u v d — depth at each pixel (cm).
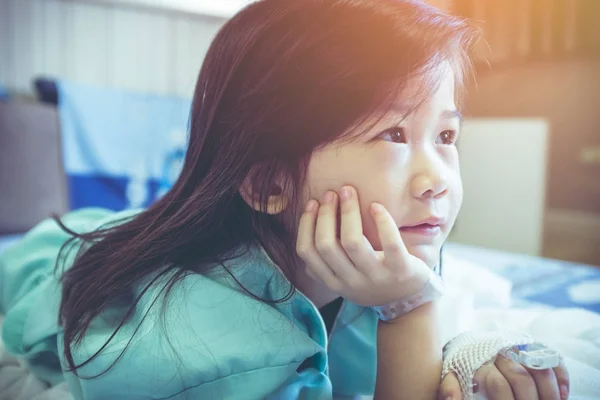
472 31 53
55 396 63
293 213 52
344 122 47
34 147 185
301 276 59
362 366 63
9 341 72
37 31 220
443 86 50
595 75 248
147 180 234
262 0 57
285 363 48
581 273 122
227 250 57
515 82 253
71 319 57
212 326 49
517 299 102
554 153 264
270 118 50
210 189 54
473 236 212
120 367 48
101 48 235
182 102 241
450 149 51
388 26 48
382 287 49
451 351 53
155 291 54
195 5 253
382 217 47
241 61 53
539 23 239
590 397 58
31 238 91
